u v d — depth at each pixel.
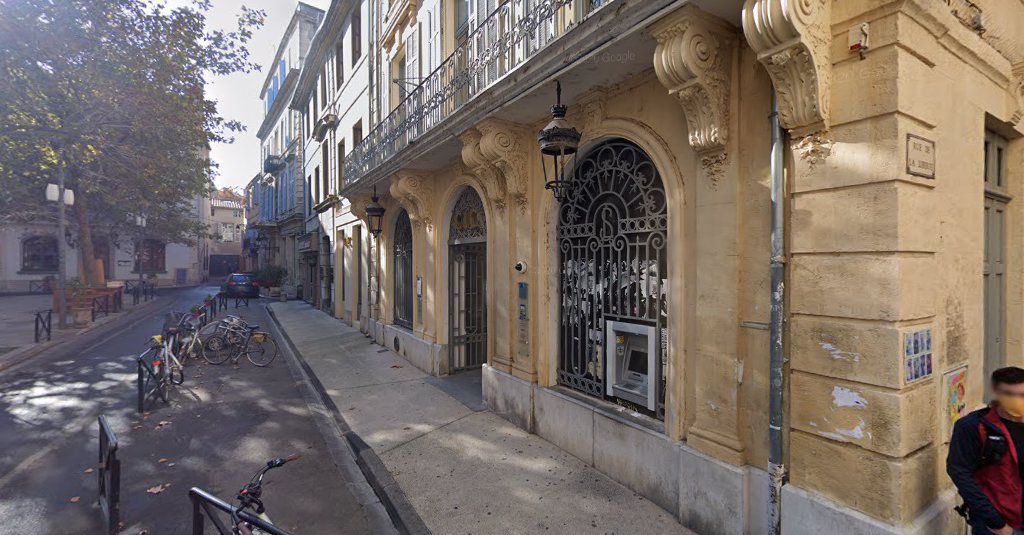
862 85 2.63
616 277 4.63
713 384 3.49
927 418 2.70
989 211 3.96
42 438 5.73
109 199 17.50
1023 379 2.33
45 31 10.37
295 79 24.22
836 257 2.75
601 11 3.57
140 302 22.84
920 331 2.65
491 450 5.10
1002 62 3.54
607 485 4.28
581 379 5.10
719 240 3.43
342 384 7.99
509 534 3.60
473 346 8.71
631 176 4.38
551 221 5.41
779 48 2.70
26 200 18.11
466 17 7.63
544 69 4.35
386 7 11.30
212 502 2.89
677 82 3.33
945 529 2.72
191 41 13.08
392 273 11.24
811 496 2.83
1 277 28.80
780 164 2.99
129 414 6.64
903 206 2.55
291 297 26.70
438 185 8.36
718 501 3.37
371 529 3.88
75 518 3.97
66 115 12.20
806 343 2.89
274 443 5.65
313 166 20.48
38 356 10.45
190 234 34.25
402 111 9.04
